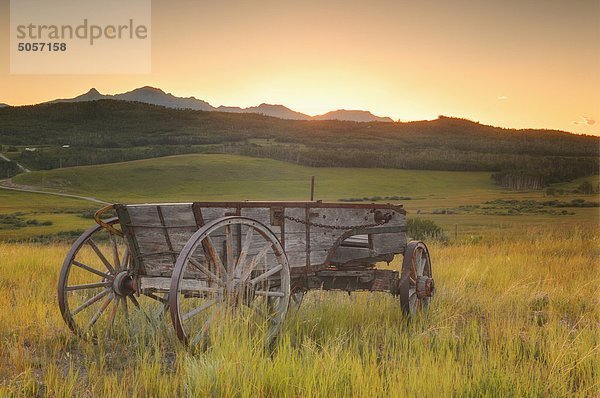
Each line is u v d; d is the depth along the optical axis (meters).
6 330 7.03
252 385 5.00
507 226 102.00
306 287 7.99
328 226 7.43
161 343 6.54
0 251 17.72
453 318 8.16
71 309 8.10
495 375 5.18
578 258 15.60
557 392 5.11
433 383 5.01
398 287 8.09
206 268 6.41
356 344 6.36
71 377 5.23
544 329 7.51
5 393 4.91
